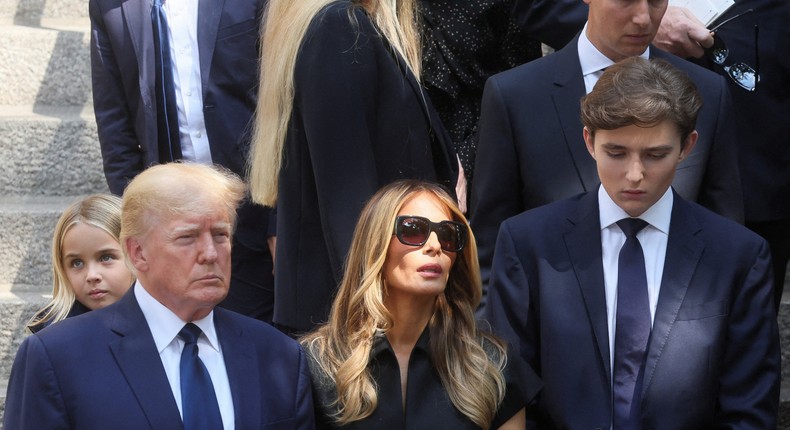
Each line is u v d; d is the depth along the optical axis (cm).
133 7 1538
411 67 1191
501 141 1170
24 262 1738
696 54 1338
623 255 1014
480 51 1476
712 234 1020
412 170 1175
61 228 1223
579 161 1139
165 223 873
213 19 1539
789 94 1416
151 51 1530
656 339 988
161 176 888
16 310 1633
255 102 1544
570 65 1173
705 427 995
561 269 1027
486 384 964
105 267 1223
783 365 1577
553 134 1152
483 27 1473
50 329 884
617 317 1002
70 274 1227
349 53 1136
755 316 1004
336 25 1138
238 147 1532
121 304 905
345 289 988
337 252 1124
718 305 995
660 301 996
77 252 1217
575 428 991
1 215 1731
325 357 977
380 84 1166
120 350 876
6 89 1925
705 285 999
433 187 993
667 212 1023
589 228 1030
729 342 1004
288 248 1189
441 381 972
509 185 1170
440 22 1468
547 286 1024
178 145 1544
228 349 912
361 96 1139
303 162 1173
